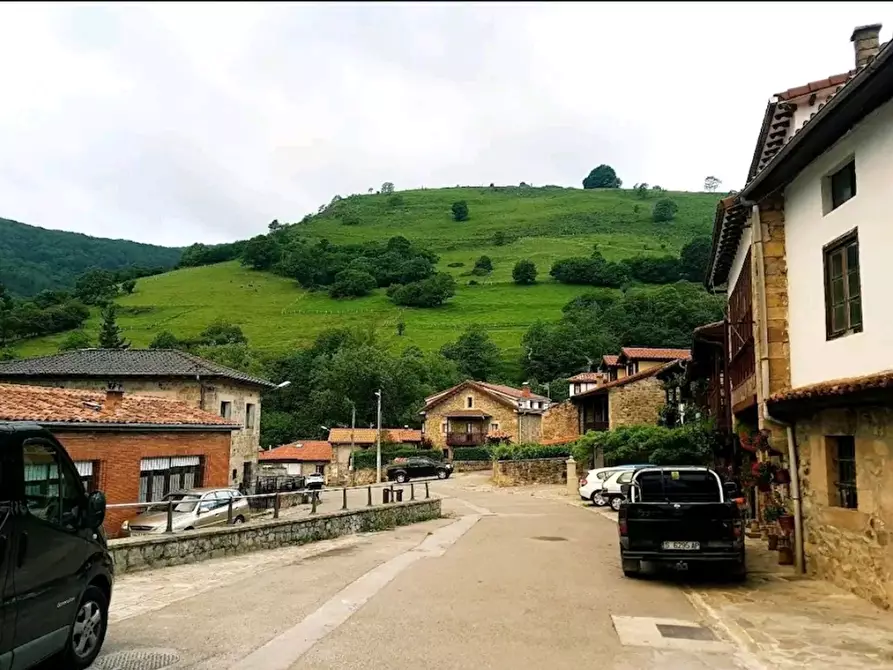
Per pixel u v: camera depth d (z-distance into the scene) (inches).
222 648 268.1
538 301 3941.9
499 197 7391.7
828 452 406.6
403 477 2007.9
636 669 252.2
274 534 613.0
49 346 3105.3
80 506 244.2
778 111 499.5
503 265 4783.5
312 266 4606.3
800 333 437.7
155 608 341.1
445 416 2404.0
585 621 327.6
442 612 338.6
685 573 461.7
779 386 454.9
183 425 874.8
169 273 4891.7
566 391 2790.4
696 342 815.7
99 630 252.7
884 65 305.0
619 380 1546.5
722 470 861.8
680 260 3996.1
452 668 248.1
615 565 507.8
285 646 271.7
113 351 1389.0
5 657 192.7
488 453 2319.1
